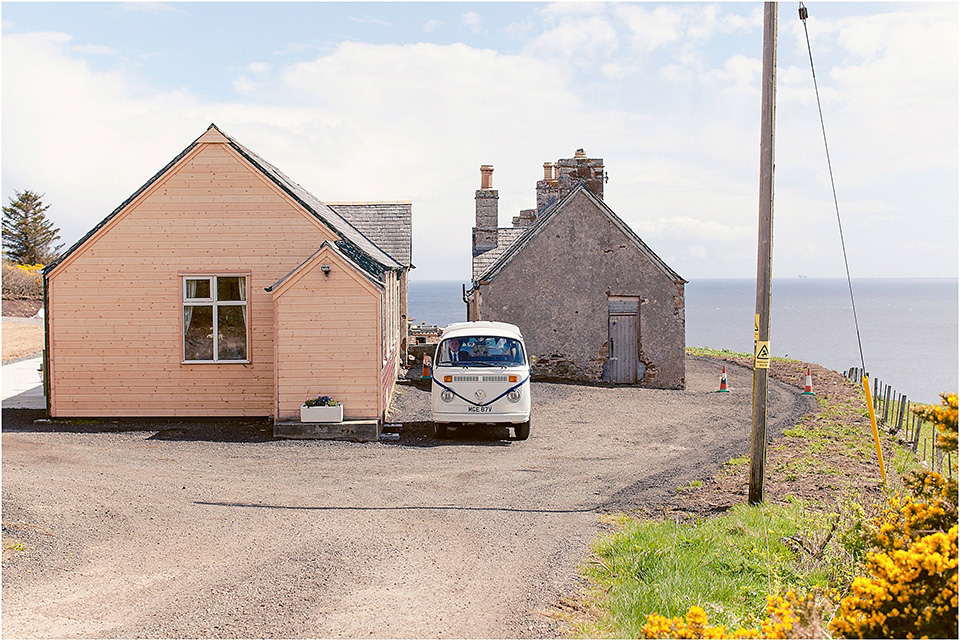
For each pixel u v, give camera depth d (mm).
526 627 5980
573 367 25188
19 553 7316
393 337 21016
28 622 5863
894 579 5266
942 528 6156
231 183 16578
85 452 12789
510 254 25203
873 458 12664
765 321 10062
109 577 6938
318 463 12531
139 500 9578
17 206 74750
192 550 7789
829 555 7375
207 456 12867
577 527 8922
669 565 7156
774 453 13445
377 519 9156
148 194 16516
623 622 6074
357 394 15250
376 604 6422
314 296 15180
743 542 7973
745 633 5785
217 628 5867
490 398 14648
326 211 20578
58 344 16375
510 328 16469
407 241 26984
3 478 10164
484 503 10078
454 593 6715
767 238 10109
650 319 25000
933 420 6422
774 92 10086
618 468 12438
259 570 7215
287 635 5762
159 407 16547
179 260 16516
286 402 15164
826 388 23781
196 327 16656
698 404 20531
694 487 11055
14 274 48219
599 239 25047
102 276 16422
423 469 12219
